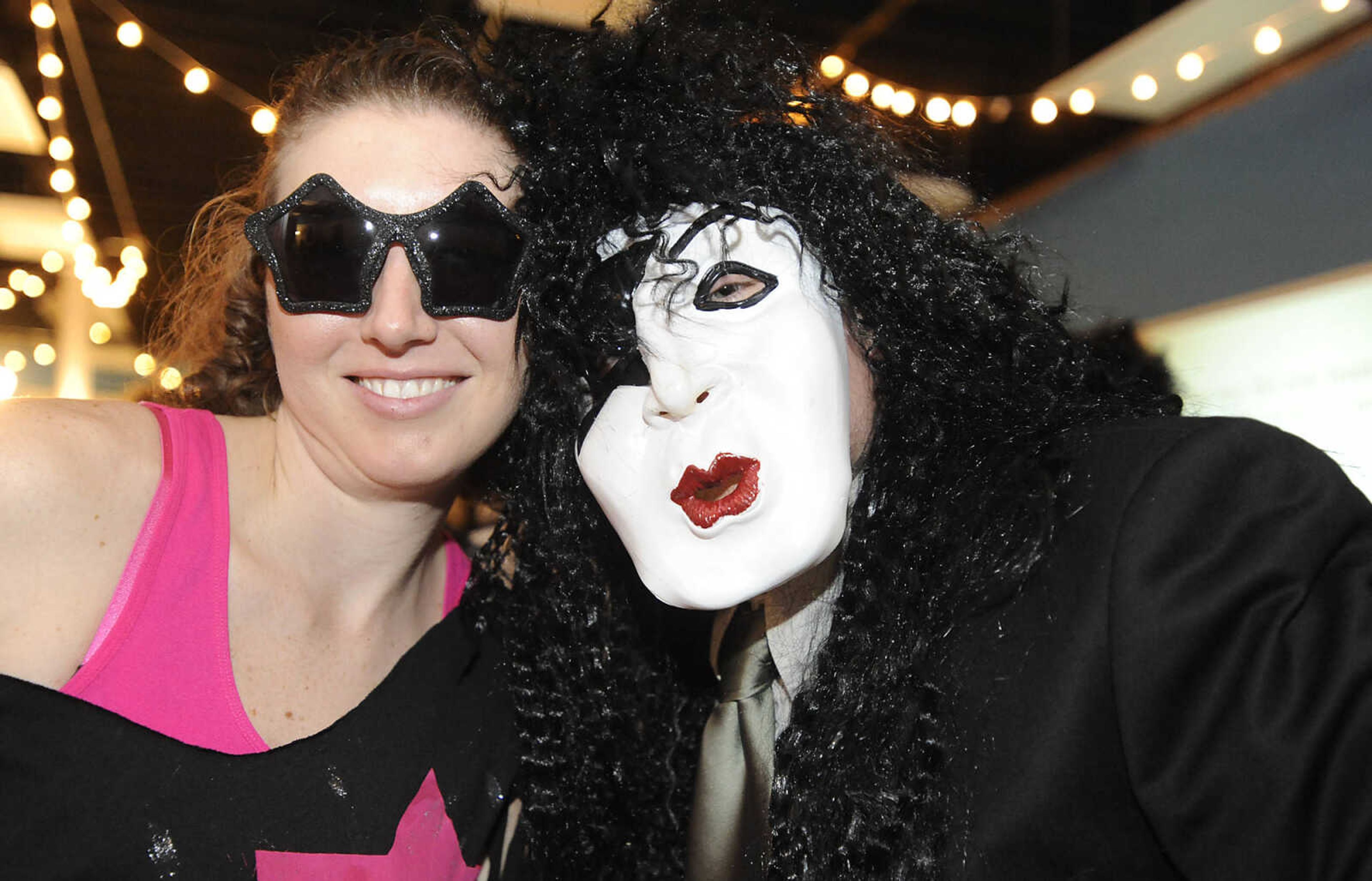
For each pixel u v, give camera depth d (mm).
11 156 5594
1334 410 3061
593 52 1265
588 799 1374
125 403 1245
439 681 1357
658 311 1154
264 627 1224
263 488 1278
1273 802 834
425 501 1305
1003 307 1203
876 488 1156
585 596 1397
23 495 1082
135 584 1134
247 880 1129
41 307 7500
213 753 1139
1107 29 3582
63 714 1085
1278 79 3291
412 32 1373
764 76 1215
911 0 3600
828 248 1156
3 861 1063
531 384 1329
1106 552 971
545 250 1252
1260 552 898
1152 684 898
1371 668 824
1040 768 955
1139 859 944
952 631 1055
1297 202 3205
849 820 1055
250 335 1396
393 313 1198
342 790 1211
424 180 1232
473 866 1337
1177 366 3619
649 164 1166
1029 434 1102
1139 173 3842
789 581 1200
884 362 1188
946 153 3303
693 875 1171
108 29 4164
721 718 1213
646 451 1177
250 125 4871
